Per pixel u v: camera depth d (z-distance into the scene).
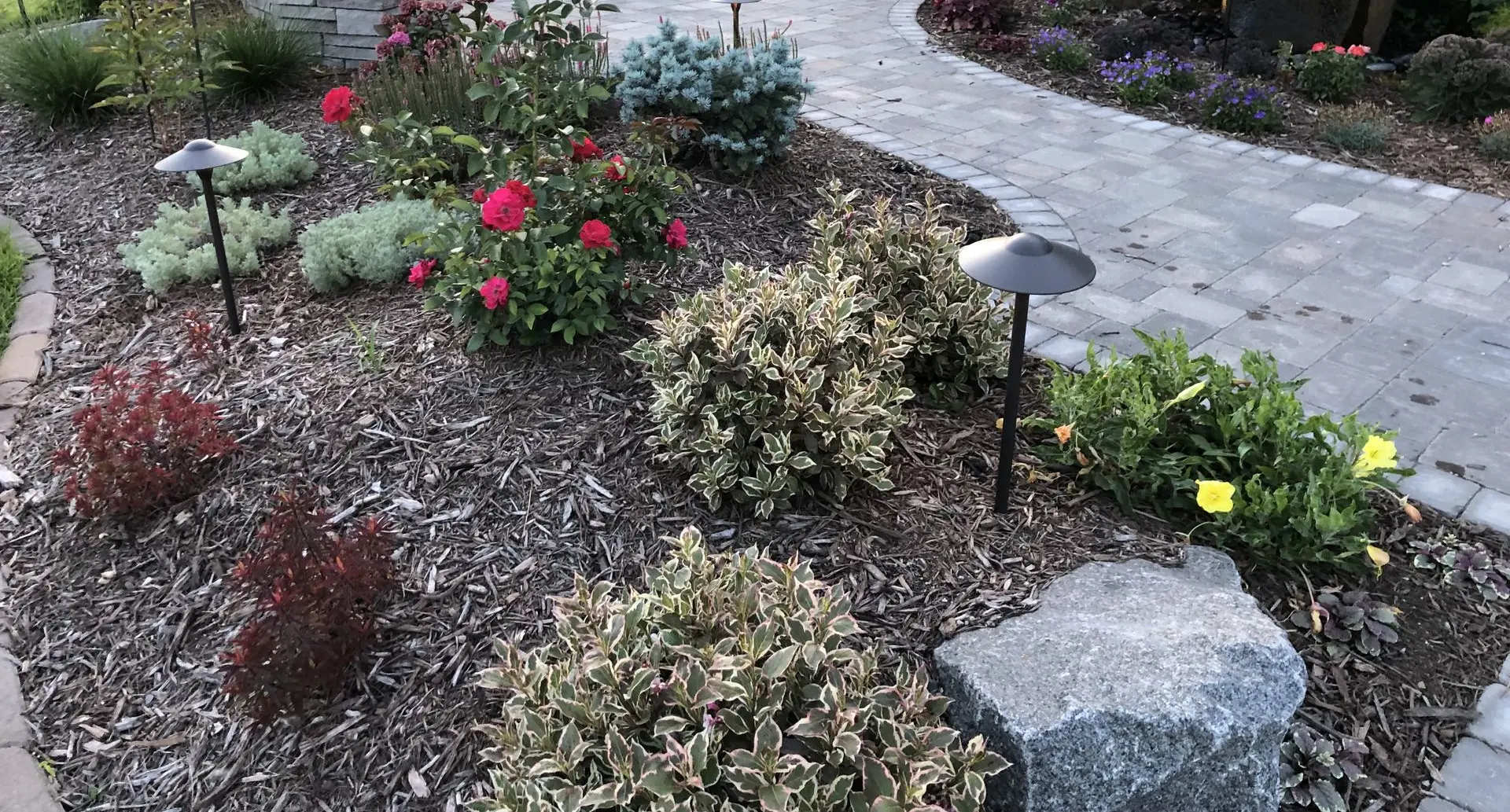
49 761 2.34
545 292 3.26
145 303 4.09
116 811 2.22
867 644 2.38
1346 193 5.62
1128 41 8.14
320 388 3.30
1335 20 8.02
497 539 2.72
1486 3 8.23
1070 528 2.77
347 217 4.17
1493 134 6.23
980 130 6.50
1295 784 2.25
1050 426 3.10
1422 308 4.32
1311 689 2.45
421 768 2.24
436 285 3.37
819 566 2.61
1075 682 2.14
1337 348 4.00
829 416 2.69
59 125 5.91
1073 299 4.41
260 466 3.01
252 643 2.29
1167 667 2.16
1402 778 2.27
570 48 4.10
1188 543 2.72
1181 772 2.12
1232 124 6.62
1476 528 2.96
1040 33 8.31
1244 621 2.31
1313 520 2.68
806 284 3.12
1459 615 2.65
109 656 2.58
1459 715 2.39
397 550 2.70
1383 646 2.56
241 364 3.54
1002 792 2.13
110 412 3.02
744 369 2.70
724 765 1.93
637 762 1.91
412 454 2.98
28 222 4.93
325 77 6.37
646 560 2.65
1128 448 2.84
